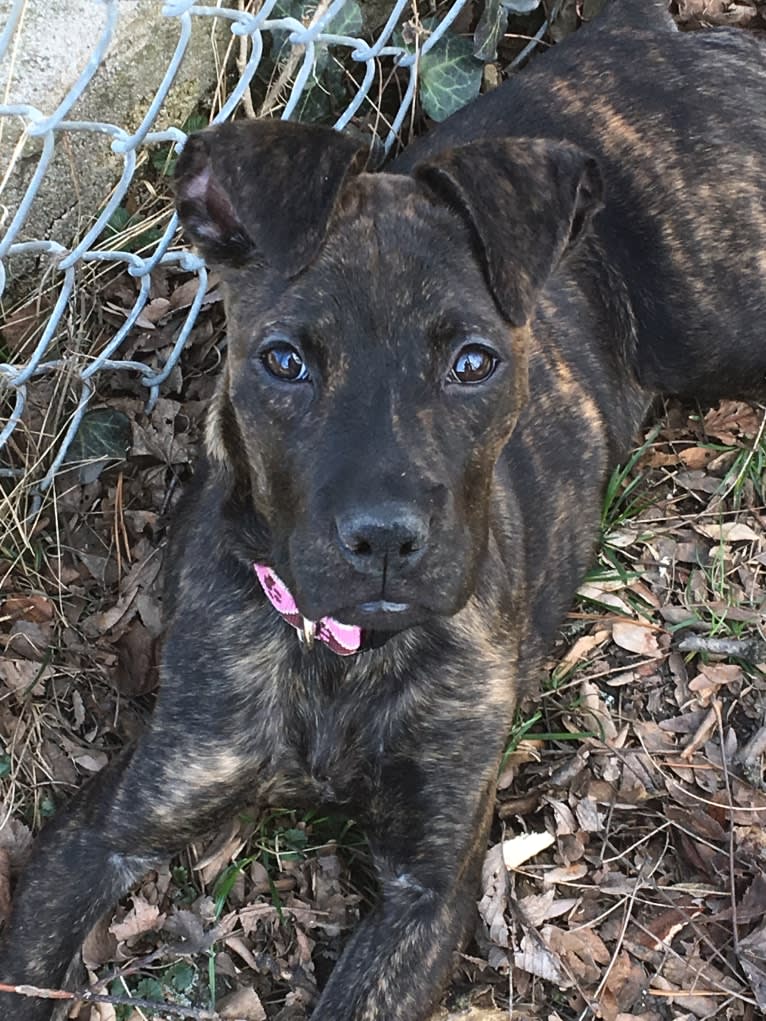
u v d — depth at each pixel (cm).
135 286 70
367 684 56
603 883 63
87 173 66
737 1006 60
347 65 76
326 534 45
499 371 48
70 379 65
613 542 73
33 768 61
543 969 60
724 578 73
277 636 55
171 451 70
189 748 56
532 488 64
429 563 45
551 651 69
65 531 68
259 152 45
